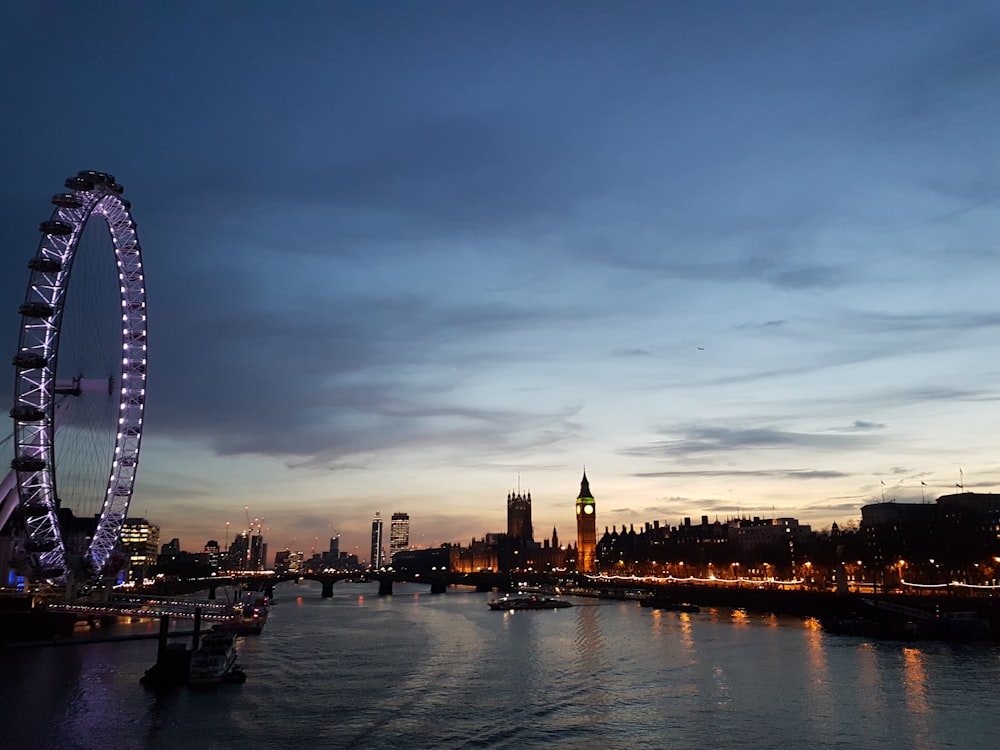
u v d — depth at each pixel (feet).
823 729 364.58
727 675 494.18
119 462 655.76
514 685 475.31
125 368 654.94
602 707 412.77
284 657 599.16
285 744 351.25
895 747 338.54
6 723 384.06
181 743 353.10
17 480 604.08
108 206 622.13
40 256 584.40
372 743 352.49
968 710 392.06
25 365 581.12
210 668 473.67
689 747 343.26
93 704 421.59
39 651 593.83
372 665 555.69
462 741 355.36
